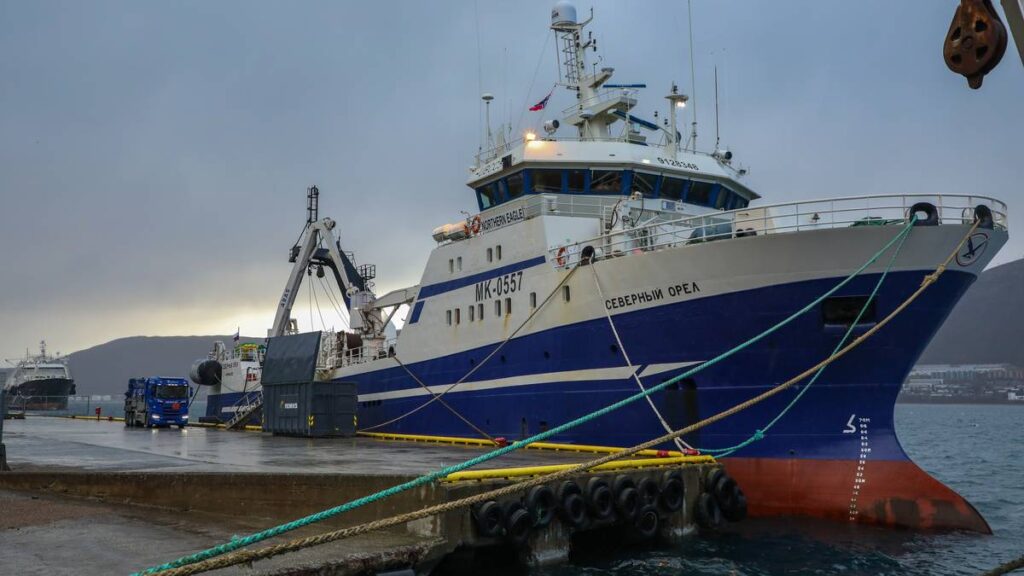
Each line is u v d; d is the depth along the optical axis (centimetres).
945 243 1805
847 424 1908
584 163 2488
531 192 2542
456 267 2744
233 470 1612
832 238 1803
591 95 2800
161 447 2617
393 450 2356
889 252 1798
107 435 3466
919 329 1866
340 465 1828
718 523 1802
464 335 2662
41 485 1742
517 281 2448
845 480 1884
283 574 1034
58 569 998
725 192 2712
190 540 1211
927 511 1814
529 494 1465
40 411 9656
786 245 1834
